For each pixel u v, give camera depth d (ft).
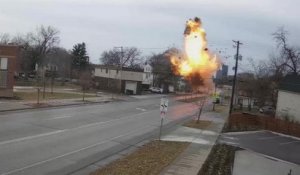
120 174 48.60
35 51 351.67
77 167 52.60
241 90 283.18
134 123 108.58
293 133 139.54
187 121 131.23
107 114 123.34
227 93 347.36
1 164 49.49
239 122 149.79
